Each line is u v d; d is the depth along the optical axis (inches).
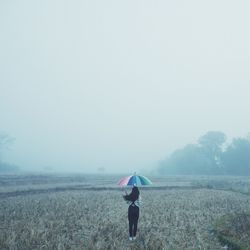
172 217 780.6
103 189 1763.0
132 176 596.4
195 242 561.6
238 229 653.3
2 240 542.3
